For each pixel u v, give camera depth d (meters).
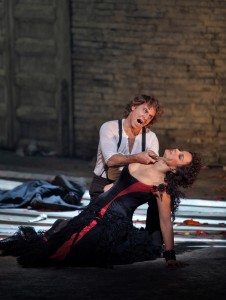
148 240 9.70
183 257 9.79
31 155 19.47
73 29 18.66
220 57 17.92
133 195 9.68
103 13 18.31
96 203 9.74
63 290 8.12
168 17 17.92
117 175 10.41
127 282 8.45
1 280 8.57
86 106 19.00
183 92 18.25
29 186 14.55
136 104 10.14
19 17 19.06
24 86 19.47
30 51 19.14
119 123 10.24
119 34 18.33
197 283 8.40
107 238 9.44
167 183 9.52
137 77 18.45
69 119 19.16
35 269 9.20
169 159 9.52
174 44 18.05
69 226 9.53
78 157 19.33
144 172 9.64
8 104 19.67
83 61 18.77
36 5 18.86
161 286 8.27
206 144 18.38
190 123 18.38
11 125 19.77
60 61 18.91
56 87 19.08
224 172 17.95
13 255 9.94
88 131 19.12
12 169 18.03
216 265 9.25
